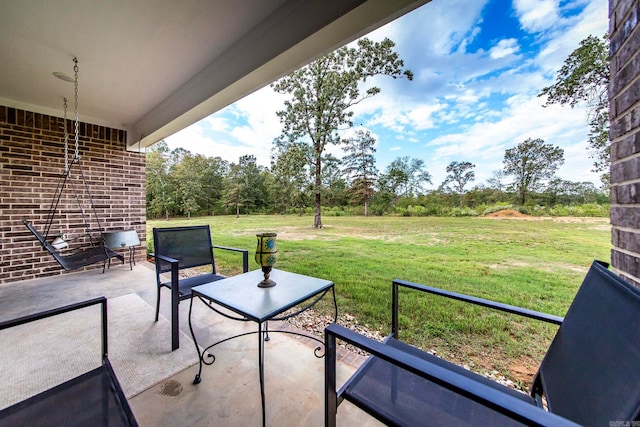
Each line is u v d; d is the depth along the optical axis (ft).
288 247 18.13
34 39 7.14
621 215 3.15
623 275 3.08
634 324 2.05
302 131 31.48
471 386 2.00
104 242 12.37
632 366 1.89
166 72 9.09
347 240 20.52
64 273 12.60
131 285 10.89
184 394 4.54
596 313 2.57
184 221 38.65
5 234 11.14
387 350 2.51
